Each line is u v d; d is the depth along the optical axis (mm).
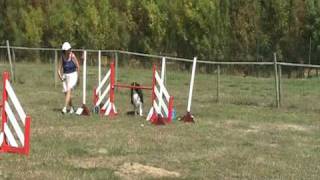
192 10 125375
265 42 121000
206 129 48531
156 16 129875
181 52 127062
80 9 137750
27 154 35938
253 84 93688
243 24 122438
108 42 133875
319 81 99875
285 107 66062
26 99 66938
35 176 31109
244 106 66500
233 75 112062
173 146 40469
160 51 129125
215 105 66750
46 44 140000
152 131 46094
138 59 129125
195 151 39219
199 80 99125
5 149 36312
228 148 40719
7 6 145125
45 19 140125
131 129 46812
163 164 35156
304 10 119188
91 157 36406
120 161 35469
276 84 67312
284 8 120125
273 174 33625
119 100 68062
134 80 94688
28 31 140250
